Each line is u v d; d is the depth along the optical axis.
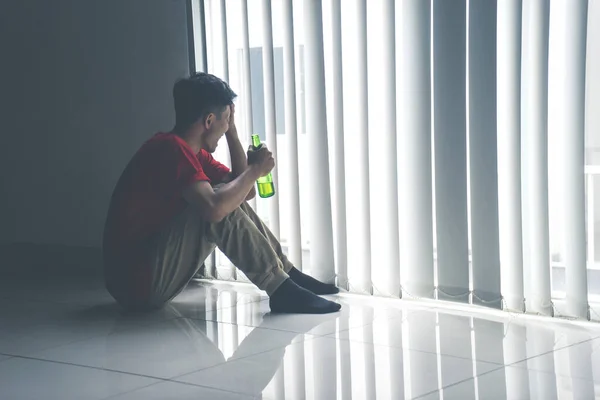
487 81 2.89
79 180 4.39
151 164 2.87
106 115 4.24
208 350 2.46
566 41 2.72
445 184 3.04
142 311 3.08
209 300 3.30
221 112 2.99
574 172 2.73
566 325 2.75
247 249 2.96
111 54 4.18
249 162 2.89
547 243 2.80
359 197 3.28
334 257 3.38
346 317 2.90
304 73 3.38
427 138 3.07
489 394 1.98
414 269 3.16
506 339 2.55
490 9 2.86
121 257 2.96
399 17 3.12
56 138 4.46
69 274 4.13
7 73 4.64
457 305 3.10
